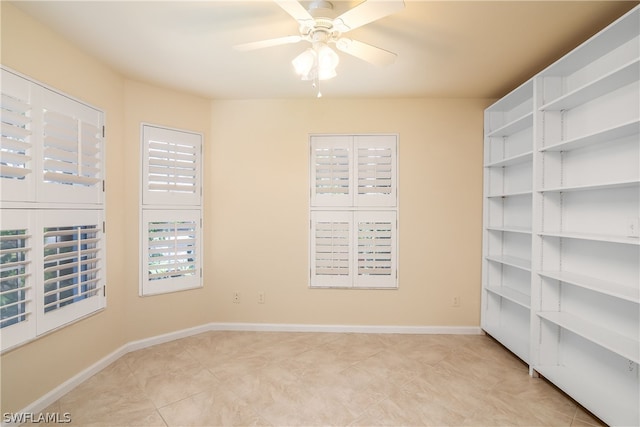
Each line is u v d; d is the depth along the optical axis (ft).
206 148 10.81
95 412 6.48
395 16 6.30
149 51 7.67
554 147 7.35
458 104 10.69
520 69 8.59
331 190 10.83
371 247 10.78
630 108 6.21
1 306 5.77
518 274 9.75
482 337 10.43
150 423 6.16
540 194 7.75
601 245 6.83
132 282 9.31
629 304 6.29
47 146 6.79
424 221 10.77
